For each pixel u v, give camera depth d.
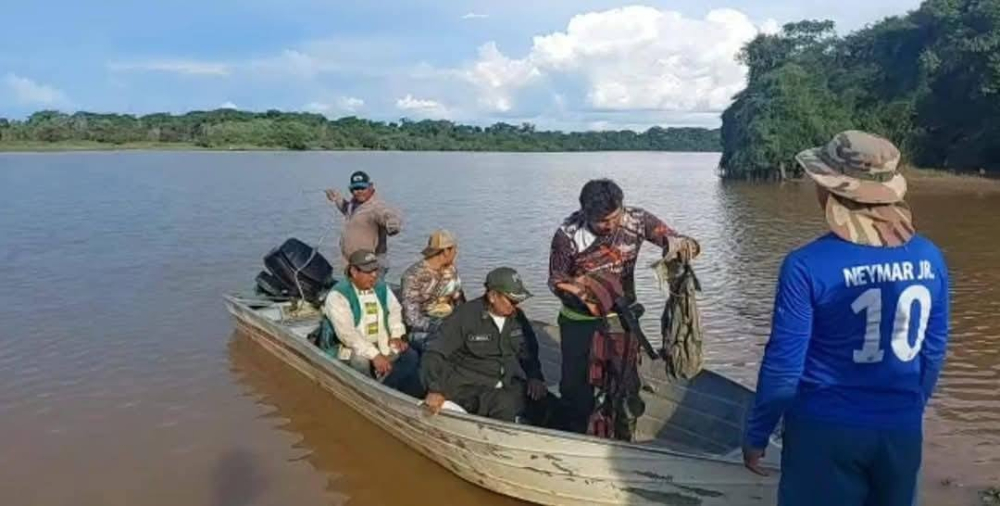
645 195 36.19
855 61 56.59
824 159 3.05
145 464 6.09
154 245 17.34
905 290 2.91
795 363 3.01
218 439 6.57
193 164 60.59
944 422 6.71
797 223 23.58
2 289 12.41
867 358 2.94
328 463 6.10
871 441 2.95
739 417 5.60
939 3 46.91
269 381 7.96
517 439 5.07
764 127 48.22
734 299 12.02
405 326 7.11
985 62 41.75
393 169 58.47
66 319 10.46
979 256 15.93
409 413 5.87
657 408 6.06
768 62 59.47
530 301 11.63
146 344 9.27
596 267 5.29
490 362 5.72
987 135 43.41
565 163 80.88
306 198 30.00
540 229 20.75
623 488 4.88
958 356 8.71
